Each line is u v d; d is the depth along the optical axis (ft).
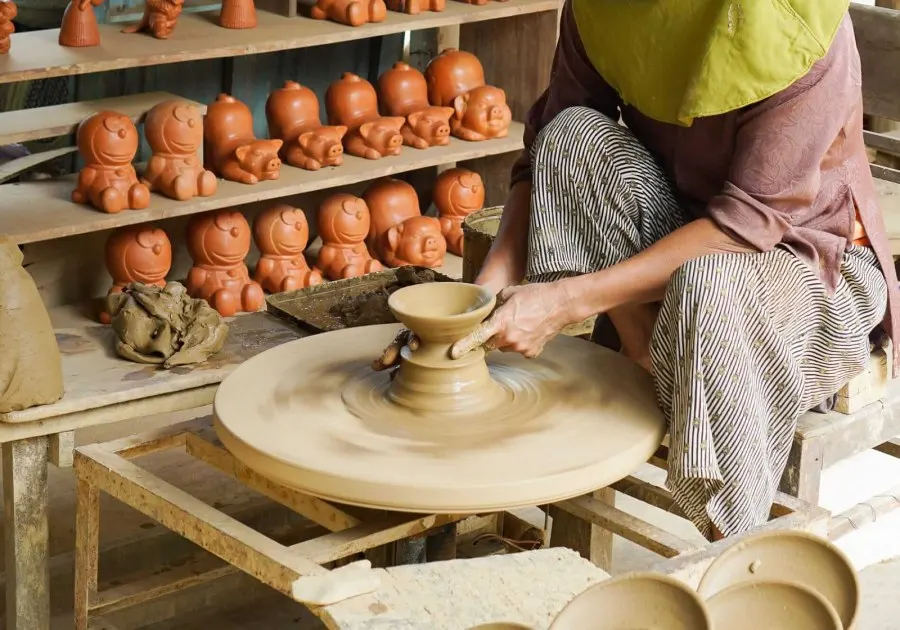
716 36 6.72
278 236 12.07
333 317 10.00
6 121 10.71
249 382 6.98
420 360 6.63
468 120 13.30
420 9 12.75
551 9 13.56
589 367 7.33
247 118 11.92
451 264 13.33
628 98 7.61
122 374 8.23
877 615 8.46
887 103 10.98
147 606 8.48
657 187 7.57
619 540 9.66
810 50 6.64
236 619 8.69
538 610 5.36
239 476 7.20
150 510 6.57
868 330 7.46
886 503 8.29
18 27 13.70
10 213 10.55
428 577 5.58
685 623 5.11
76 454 7.02
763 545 5.72
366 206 12.76
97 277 11.87
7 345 7.33
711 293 6.66
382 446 6.24
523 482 5.90
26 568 7.81
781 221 6.91
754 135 6.89
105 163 10.77
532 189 7.61
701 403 6.61
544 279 7.60
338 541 6.20
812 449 7.50
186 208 11.03
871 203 7.66
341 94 12.68
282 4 12.32
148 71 12.53
